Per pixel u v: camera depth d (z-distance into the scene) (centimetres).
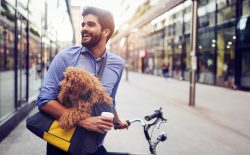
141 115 1073
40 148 639
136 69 5744
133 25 1942
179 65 3219
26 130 783
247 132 840
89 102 204
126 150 636
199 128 876
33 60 1374
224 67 2261
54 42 2253
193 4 1293
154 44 4300
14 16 905
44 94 208
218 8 2327
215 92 1914
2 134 687
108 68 230
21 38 979
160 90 2067
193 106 1305
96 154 230
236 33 2080
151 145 297
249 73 1978
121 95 1719
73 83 199
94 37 222
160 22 3919
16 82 895
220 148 680
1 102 1044
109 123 204
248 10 1948
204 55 2584
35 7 1212
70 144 204
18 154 596
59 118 204
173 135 782
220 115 1094
